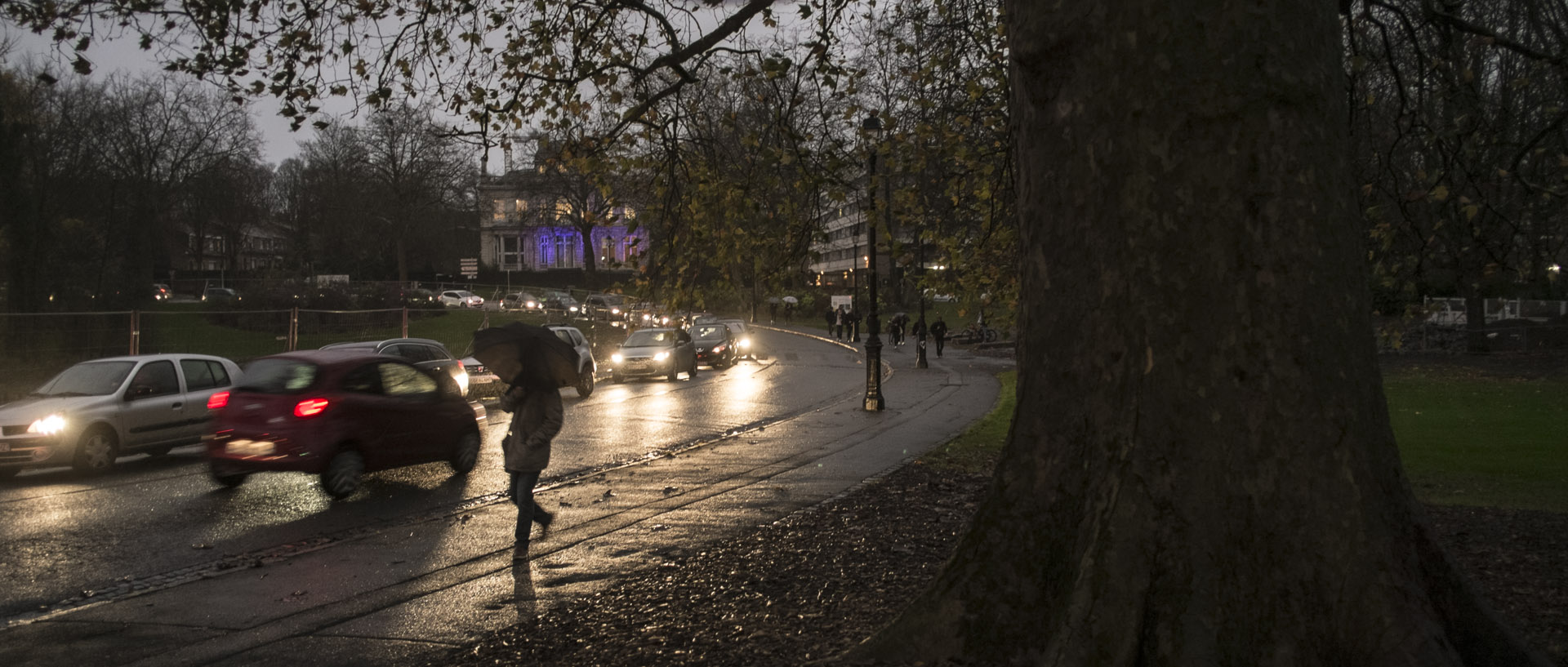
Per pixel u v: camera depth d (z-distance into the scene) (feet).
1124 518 11.99
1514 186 38.78
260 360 36.94
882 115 31.78
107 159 125.29
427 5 26.25
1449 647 11.23
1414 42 30.07
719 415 66.69
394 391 37.76
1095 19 12.55
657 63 25.91
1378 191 34.40
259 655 17.22
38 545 27.27
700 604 18.83
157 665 16.84
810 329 236.63
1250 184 11.89
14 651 17.65
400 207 221.25
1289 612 11.37
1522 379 90.27
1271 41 11.94
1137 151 12.30
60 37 21.06
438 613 19.83
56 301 104.63
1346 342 11.94
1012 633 12.89
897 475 38.11
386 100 25.80
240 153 146.10
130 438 42.55
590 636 17.10
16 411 40.27
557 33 28.07
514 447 25.16
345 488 34.94
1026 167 13.71
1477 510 28.84
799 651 14.97
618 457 45.70
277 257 320.91
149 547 27.09
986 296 37.70
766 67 27.99
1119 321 12.43
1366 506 11.62
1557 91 45.14
